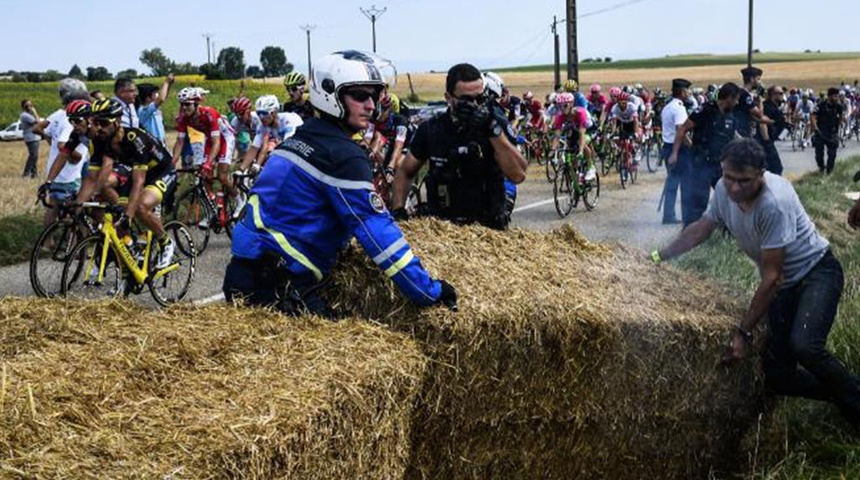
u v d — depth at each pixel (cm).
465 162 489
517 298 378
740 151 423
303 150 370
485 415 366
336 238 375
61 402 259
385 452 312
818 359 444
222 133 1000
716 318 434
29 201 1374
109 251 716
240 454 244
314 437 270
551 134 1794
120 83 1052
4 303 351
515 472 385
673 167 1071
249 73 12425
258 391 281
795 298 461
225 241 1083
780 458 466
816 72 9512
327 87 370
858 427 468
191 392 278
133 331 326
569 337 377
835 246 1140
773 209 432
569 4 3288
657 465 436
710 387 438
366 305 375
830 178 1839
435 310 356
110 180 727
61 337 320
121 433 246
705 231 480
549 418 384
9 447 230
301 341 327
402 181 514
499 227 500
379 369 310
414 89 8406
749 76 1129
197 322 341
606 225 1245
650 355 404
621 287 434
